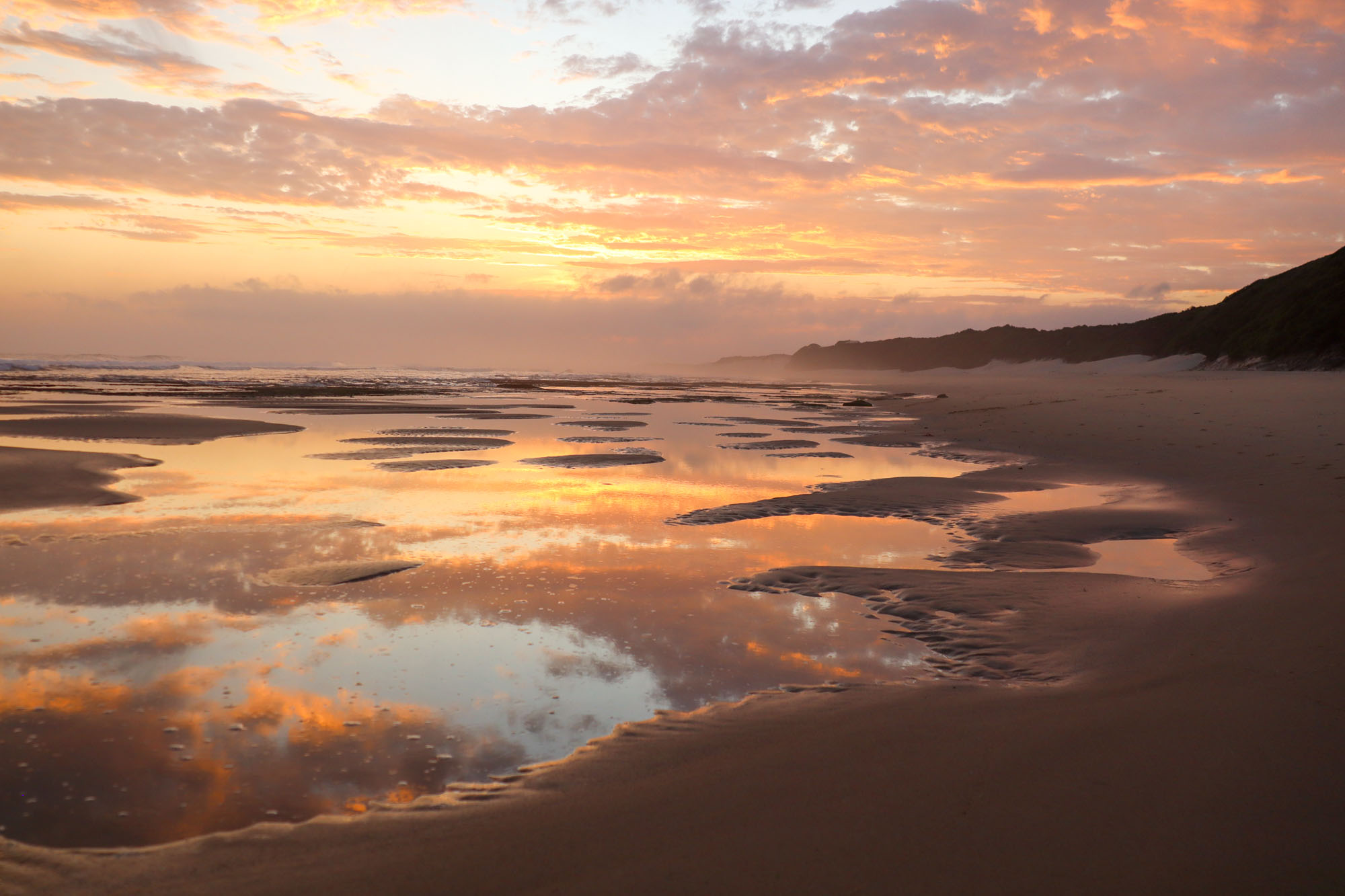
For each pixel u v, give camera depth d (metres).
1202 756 3.91
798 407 46.81
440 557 9.19
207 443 20.59
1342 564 7.46
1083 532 10.46
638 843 3.34
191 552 9.20
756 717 4.85
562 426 28.88
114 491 13.08
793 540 10.23
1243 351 68.31
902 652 6.16
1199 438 19.39
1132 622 6.39
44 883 3.18
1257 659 5.24
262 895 3.04
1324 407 24.02
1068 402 35.12
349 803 3.90
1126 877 2.96
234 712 5.04
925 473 17.05
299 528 10.59
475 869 3.19
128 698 5.23
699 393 69.38
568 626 6.82
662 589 7.94
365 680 5.60
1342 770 3.70
